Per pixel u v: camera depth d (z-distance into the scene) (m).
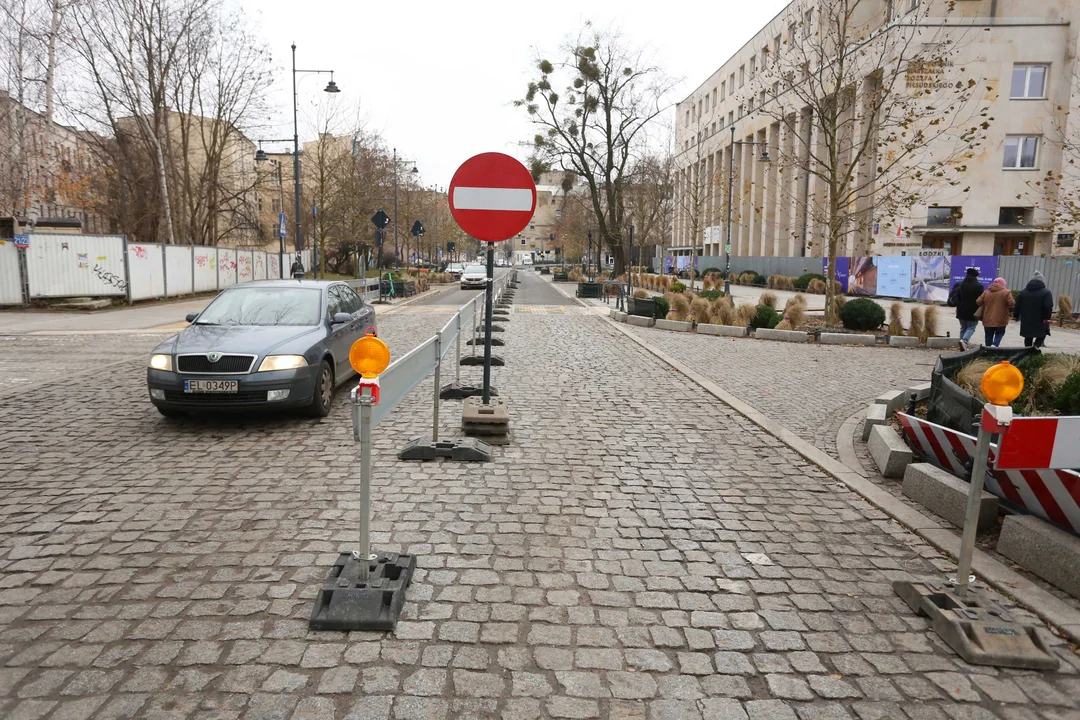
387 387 4.04
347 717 2.72
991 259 28.22
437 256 94.81
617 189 45.84
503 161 6.56
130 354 12.80
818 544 4.55
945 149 35.22
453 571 4.02
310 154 48.34
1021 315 13.60
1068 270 25.61
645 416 8.22
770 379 11.01
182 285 28.56
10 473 5.70
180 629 3.33
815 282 39.19
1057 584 3.88
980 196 36.78
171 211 34.66
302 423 7.53
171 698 2.81
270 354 7.17
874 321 17.72
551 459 6.38
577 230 75.31
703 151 74.00
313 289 8.89
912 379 11.20
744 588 3.91
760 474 6.07
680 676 3.05
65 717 2.68
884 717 2.81
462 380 10.33
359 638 3.29
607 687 2.96
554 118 43.94
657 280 36.12
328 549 4.28
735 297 35.38
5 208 26.20
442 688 2.92
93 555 4.16
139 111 31.55
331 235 45.62
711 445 6.99
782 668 3.13
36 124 26.53
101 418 7.65
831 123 18.20
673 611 3.63
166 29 30.97
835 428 7.74
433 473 5.87
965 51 35.62
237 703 2.79
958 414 5.80
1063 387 6.04
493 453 6.53
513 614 3.55
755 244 62.31
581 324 19.81
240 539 4.41
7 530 4.51
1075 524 4.16
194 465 5.96
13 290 22.11
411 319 21.27
